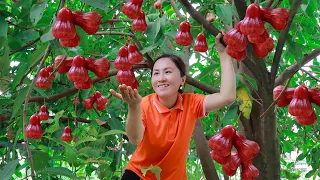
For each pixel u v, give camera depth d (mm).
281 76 2637
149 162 2422
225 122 2484
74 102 3361
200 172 5281
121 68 2541
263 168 2852
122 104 3676
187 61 3500
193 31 2918
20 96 2215
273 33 3393
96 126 3604
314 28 3625
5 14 2510
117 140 3570
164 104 2449
